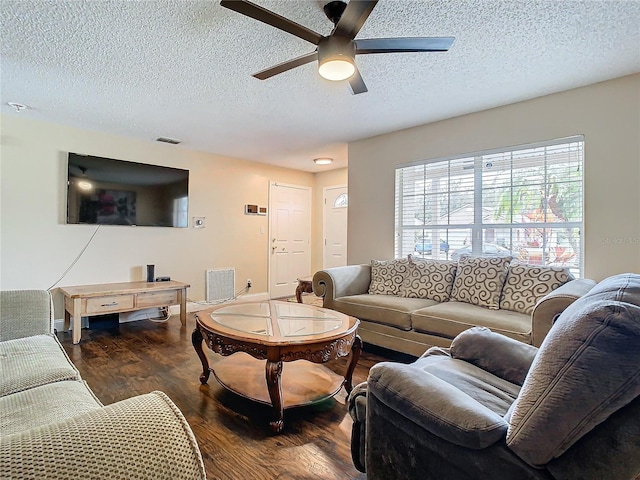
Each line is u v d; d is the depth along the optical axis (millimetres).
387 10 1896
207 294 5066
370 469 1244
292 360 1984
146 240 4496
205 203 5051
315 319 2451
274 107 3307
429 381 1160
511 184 3279
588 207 2846
